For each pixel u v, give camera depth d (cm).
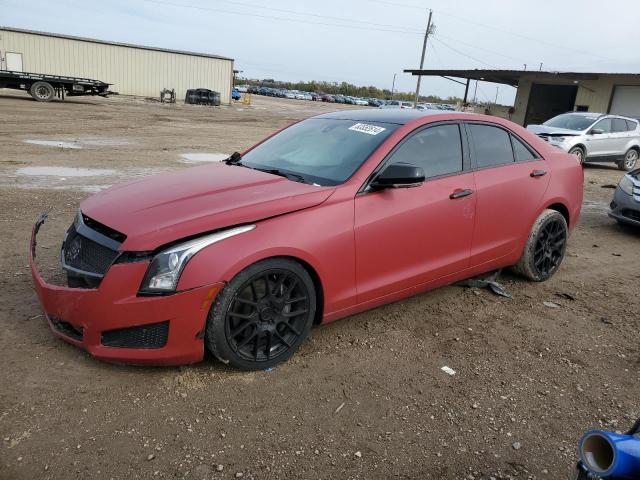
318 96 8981
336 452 277
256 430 289
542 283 546
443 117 442
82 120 2108
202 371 338
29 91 2964
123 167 1088
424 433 298
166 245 302
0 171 944
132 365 335
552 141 1616
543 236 525
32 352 343
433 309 462
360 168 378
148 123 2216
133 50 4766
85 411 293
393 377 351
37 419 283
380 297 393
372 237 373
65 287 317
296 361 361
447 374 360
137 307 297
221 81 5259
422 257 412
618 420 321
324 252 347
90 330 305
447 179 425
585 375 370
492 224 462
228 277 307
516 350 400
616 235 789
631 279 583
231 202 332
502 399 335
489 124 477
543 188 504
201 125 2341
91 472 251
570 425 313
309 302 352
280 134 485
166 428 285
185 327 305
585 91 2856
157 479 250
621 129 1731
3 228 594
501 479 267
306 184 369
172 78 5003
